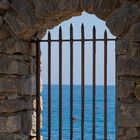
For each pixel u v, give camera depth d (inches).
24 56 265.7
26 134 266.8
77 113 1153.4
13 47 257.1
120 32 235.3
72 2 243.3
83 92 253.9
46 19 255.1
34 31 262.1
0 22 256.8
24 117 265.7
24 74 266.2
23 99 266.1
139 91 232.5
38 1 249.3
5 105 255.6
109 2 237.1
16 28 254.8
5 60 256.4
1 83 255.4
